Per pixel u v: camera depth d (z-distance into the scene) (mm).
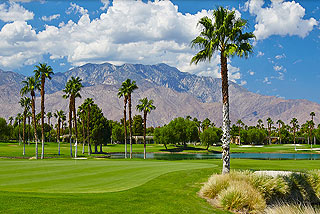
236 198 14508
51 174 23141
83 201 13516
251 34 21844
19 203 12500
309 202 17797
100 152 93812
